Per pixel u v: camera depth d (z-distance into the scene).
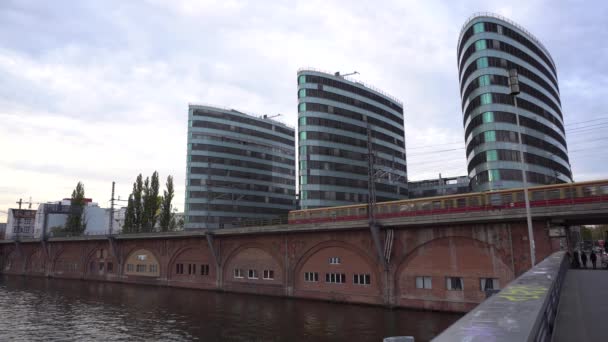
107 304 50.16
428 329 31.86
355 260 43.00
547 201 33.28
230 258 56.09
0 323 39.97
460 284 35.97
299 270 48.00
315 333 32.66
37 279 82.38
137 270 69.00
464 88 74.44
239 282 54.16
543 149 68.56
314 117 88.31
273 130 123.06
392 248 40.25
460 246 36.47
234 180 110.50
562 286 15.39
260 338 32.12
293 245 48.78
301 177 86.31
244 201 111.19
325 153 87.50
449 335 3.20
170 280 63.22
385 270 40.31
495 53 67.25
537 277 8.04
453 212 38.34
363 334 31.67
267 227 50.72
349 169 90.06
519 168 63.44
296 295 47.62
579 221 36.22
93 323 39.56
